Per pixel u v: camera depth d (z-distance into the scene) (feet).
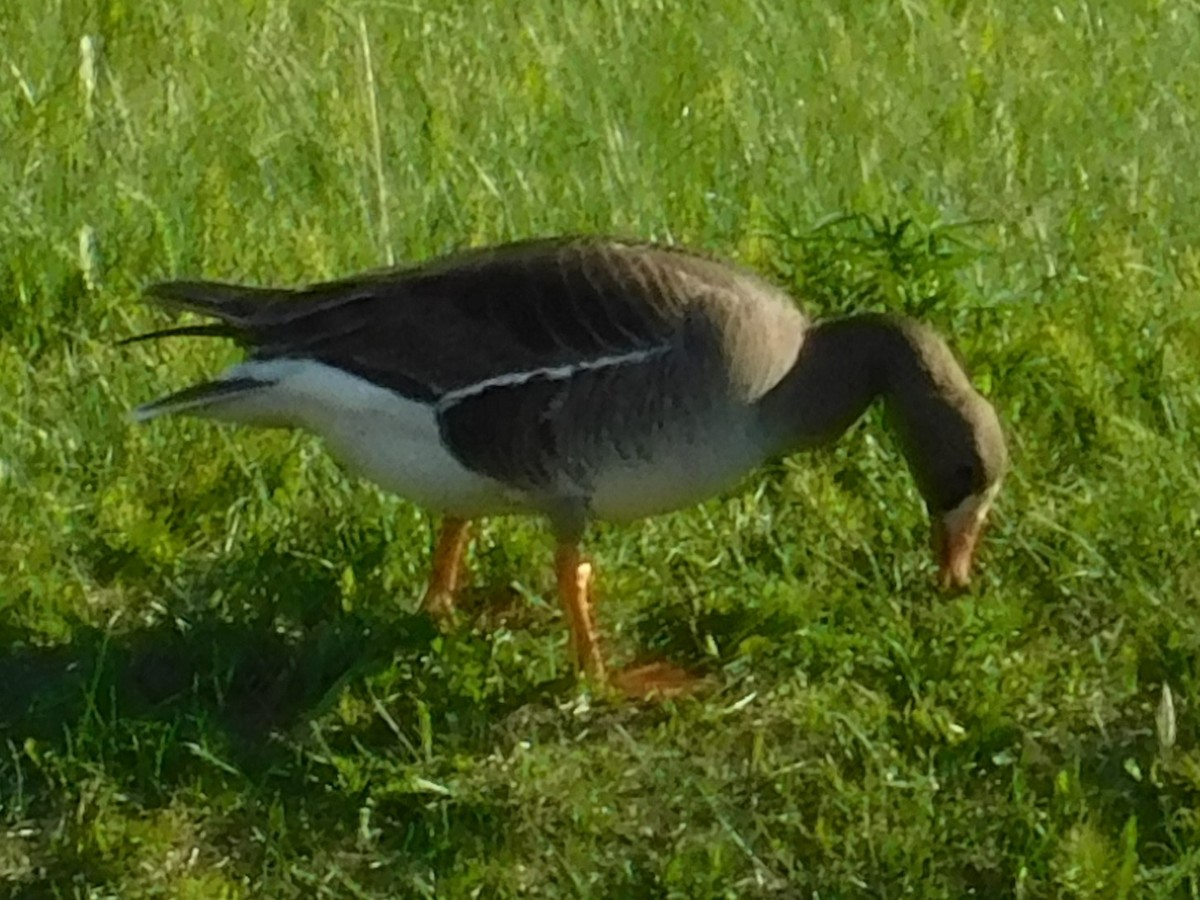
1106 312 29.50
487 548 25.57
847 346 23.32
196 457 26.58
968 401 23.36
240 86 35.37
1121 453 27.02
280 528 25.59
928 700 22.80
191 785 21.59
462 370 22.57
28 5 37.29
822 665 23.66
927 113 35.50
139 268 30.40
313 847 21.08
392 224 31.09
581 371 22.47
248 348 23.32
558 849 21.12
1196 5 40.06
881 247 28.94
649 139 34.01
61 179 31.81
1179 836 21.24
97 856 20.81
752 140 33.83
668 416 22.61
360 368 22.79
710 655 23.95
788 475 26.58
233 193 32.35
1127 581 24.82
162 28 37.17
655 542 25.61
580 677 23.21
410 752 22.26
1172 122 35.55
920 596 24.99
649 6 38.70
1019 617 24.21
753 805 21.75
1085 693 23.31
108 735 21.94
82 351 28.91
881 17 39.09
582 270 22.74
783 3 38.88
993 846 21.15
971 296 28.86
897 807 21.49
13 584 24.39
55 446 26.53
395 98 34.32
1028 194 33.04
